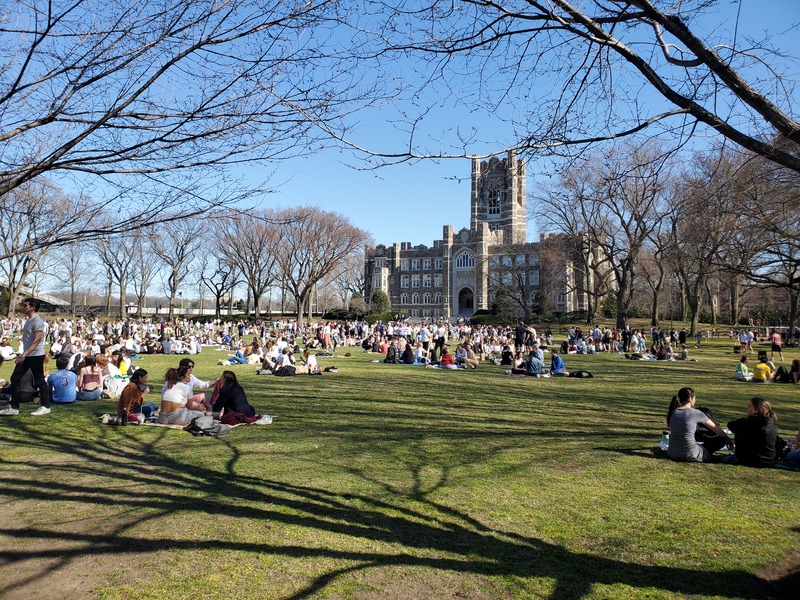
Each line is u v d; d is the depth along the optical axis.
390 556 4.70
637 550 4.88
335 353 31.92
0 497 6.04
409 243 106.81
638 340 35.72
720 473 7.21
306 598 4.03
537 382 18.09
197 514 5.58
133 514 5.57
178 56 4.61
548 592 4.16
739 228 16.03
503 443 8.79
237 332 56.44
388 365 24.20
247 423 10.06
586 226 48.19
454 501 6.04
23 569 4.44
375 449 8.28
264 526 5.29
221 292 77.62
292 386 15.88
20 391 11.12
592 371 23.19
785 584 4.29
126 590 4.12
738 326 57.84
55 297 99.94
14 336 43.31
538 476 7.00
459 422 10.52
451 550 4.84
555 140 5.73
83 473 6.92
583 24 5.18
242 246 58.16
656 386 17.34
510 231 94.06
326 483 6.59
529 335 28.97
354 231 55.94
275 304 134.50
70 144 4.56
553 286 69.88
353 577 4.34
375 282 105.44
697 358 31.41
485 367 24.28
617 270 46.22
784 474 7.21
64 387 12.14
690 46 4.87
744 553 4.81
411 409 12.00
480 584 4.27
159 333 45.06
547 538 5.11
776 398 14.77
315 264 55.41
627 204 36.84
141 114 4.75
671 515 5.70
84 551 4.76
